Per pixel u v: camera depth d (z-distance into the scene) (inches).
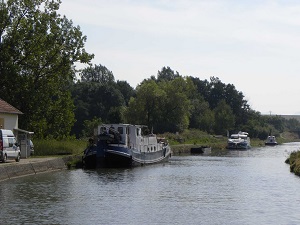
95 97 5472.4
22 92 2463.1
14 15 2466.8
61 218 901.8
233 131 6003.9
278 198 1177.4
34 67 2518.5
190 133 4889.3
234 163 2418.8
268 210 1011.9
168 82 4817.9
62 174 1684.3
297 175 1744.6
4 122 1990.7
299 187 1395.2
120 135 2091.5
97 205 1045.8
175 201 1115.9
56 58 2527.1
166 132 4527.6
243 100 7165.4
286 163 2409.0
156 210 997.8
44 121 2598.4
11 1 2448.3
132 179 1583.4
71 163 1977.1
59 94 2711.6
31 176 1572.3
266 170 1980.8
